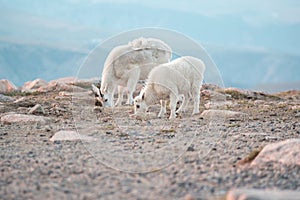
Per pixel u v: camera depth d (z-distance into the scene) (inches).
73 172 590.9
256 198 444.5
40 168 608.7
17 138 812.0
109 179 561.6
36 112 1092.5
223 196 489.7
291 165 609.3
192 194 504.7
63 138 791.1
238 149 732.0
